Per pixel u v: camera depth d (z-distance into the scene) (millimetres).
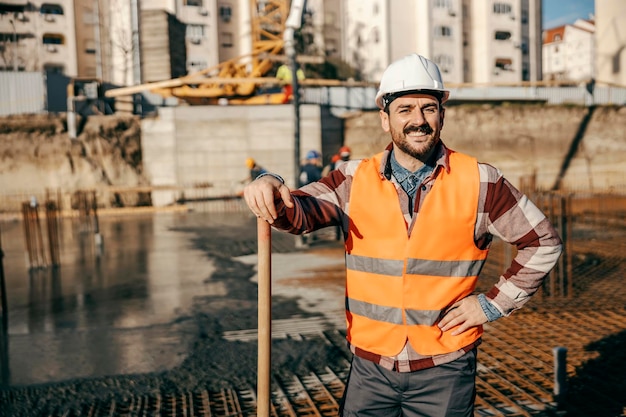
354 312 1819
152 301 6574
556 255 1675
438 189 1720
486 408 3361
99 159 21094
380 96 1781
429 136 1688
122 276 8242
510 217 1700
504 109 25531
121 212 19484
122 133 21453
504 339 4777
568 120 25906
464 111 25344
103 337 5117
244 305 6250
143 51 36188
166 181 21328
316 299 6363
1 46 36719
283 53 25516
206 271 8492
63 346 4852
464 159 1772
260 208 1569
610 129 26188
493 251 9719
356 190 1794
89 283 7781
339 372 4086
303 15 10797
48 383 3969
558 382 3402
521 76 46188
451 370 1720
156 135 21312
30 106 24312
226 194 21141
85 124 21234
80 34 37969
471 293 1784
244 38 41969
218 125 21359
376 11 43531
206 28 40812
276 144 21531
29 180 20609
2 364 4402
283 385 3852
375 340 1764
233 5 41625
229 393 3777
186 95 23797
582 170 25672
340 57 44750
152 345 4832
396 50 43562
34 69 37375
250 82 22422
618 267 7973
